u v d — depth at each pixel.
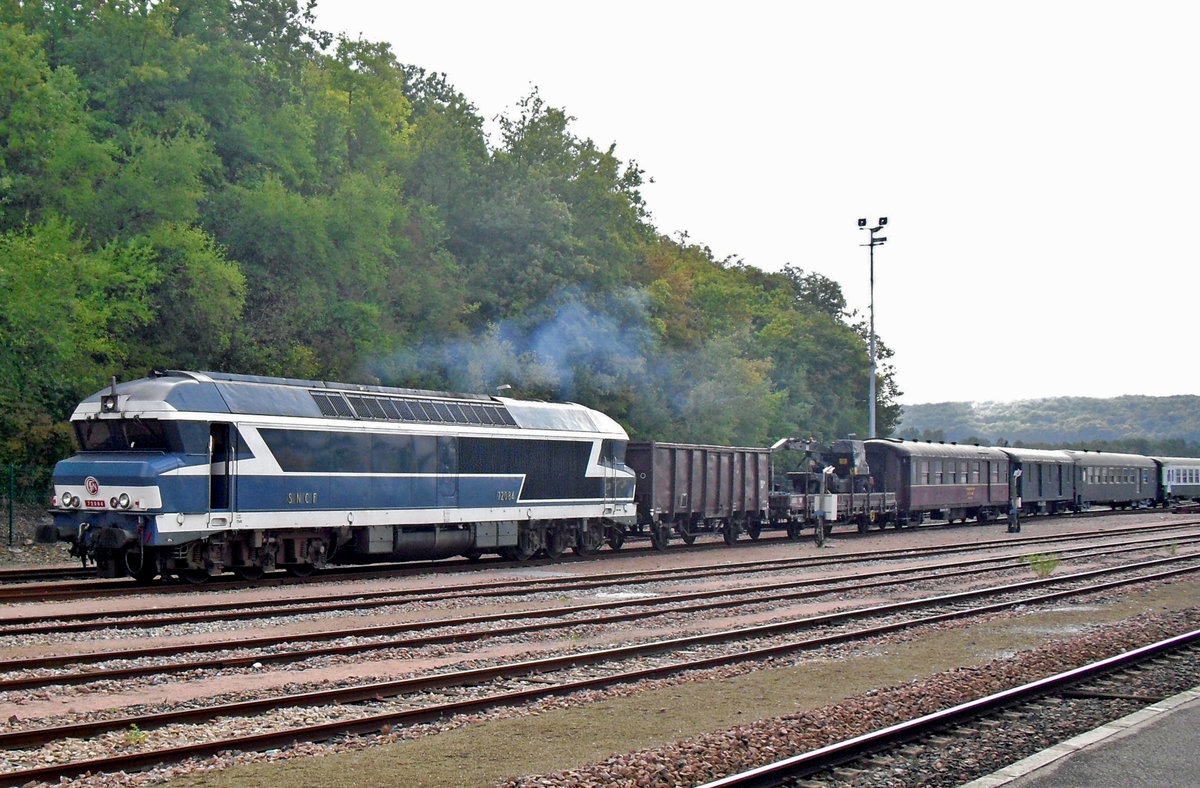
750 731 11.69
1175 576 29.69
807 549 40.97
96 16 44.28
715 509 43.31
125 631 17.94
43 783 9.66
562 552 36.00
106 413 24.89
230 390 25.98
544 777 9.88
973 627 20.56
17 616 19.06
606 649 17.36
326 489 27.56
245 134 47.38
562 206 61.94
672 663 16.28
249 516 25.81
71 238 38.59
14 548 32.50
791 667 16.23
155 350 40.66
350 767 10.27
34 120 37.62
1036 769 10.10
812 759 10.54
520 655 16.69
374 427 28.83
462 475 31.25
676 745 11.05
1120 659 15.92
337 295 49.03
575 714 12.74
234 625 19.16
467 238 62.53
